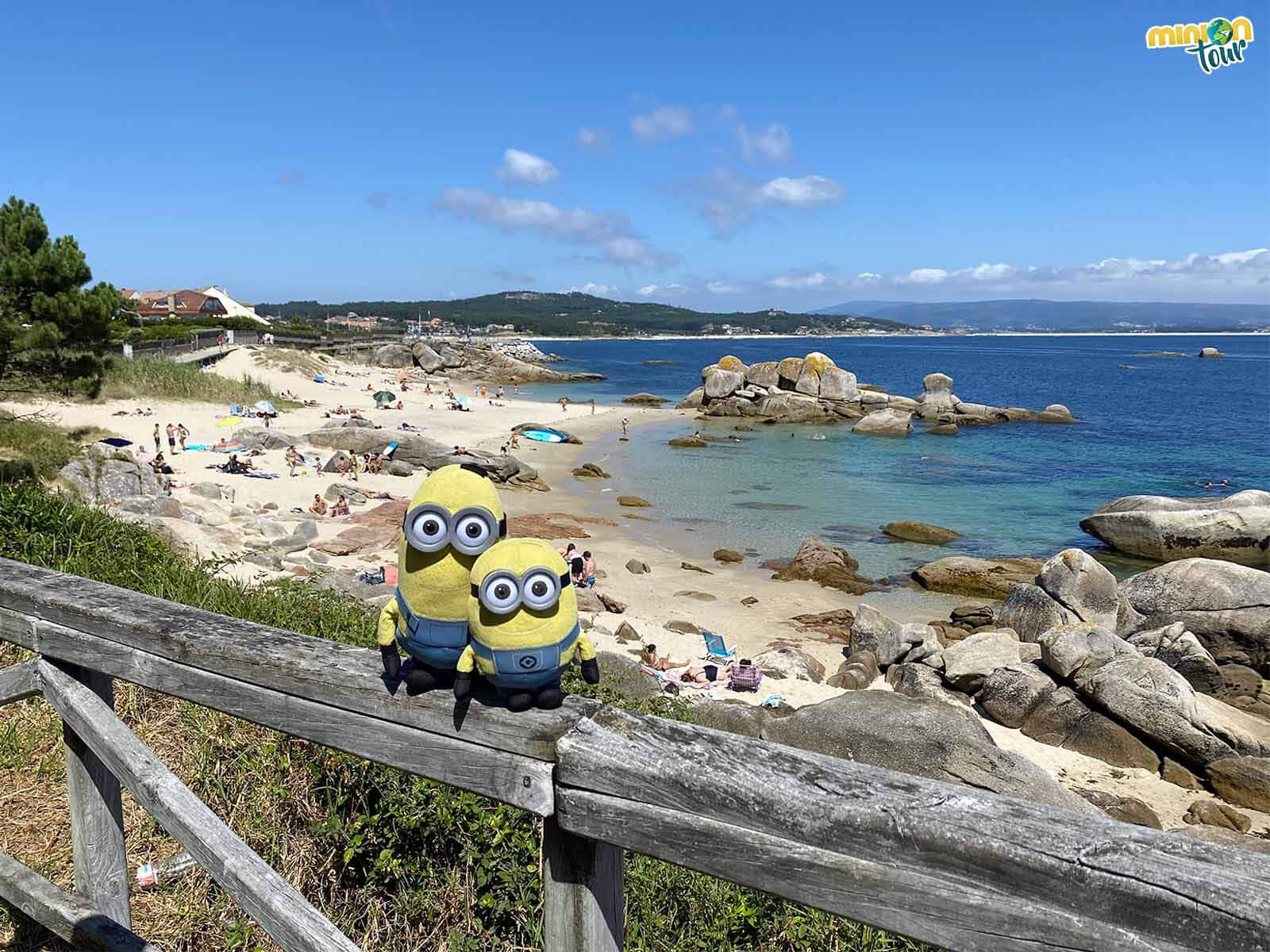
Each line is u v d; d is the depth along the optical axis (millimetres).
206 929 3572
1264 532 26156
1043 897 1469
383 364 94062
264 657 2551
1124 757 13586
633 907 3980
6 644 5574
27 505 8164
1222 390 92562
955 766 10680
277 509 27141
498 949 3611
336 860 3979
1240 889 1322
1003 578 23672
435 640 2123
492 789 2113
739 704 12383
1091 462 45469
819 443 51500
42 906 3223
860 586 23656
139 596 3207
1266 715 15688
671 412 66625
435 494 2129
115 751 2994
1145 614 19844
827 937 4246
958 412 62000
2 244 17266
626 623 18438
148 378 45125
